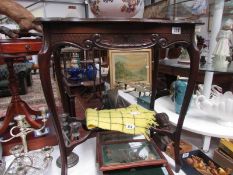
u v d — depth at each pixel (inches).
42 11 190.5
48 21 19.4
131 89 50.3
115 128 27.7
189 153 31.2
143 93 46.8
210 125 31.5
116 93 43.9
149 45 22.6
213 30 34.2
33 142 34.0
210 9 37.7
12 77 35.0
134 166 25.4
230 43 33.4
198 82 37.0
